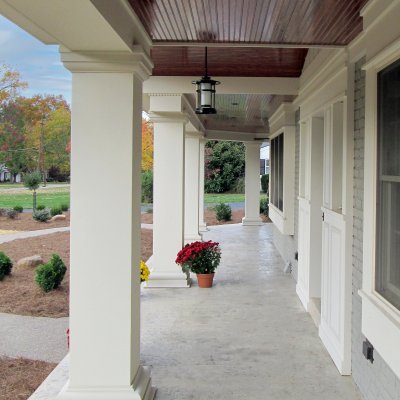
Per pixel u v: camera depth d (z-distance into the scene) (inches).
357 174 157.3
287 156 321.1
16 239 628.1
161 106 278.4
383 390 130.5
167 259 301.6
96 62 134.6
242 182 1214.3
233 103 374.0
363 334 144.6
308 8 132.5
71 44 127.8
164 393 155.9
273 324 225.1
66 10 100.5
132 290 141.4
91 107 137.6
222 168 1219.9
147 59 141.8
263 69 258.1
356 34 153.5
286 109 317.7
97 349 139.7
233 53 228.4
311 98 233.0
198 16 139.5
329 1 128.0
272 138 434.3
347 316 165.8
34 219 802.8
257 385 161.0
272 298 272.2
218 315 240.2
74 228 139.3
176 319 234.2
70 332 140.3
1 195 954.7
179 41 165.3
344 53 166.6
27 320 278.4
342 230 167.6
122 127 137.6
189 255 294.4
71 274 139.7
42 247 568.4
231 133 605.9
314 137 239.0
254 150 639.8
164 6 131.0
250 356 186.1
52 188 956.0
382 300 123.5
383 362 130.6
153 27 149.9
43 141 892.0
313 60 221.5
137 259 147.9
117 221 139.0
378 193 129.0
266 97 339.6
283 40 163.2
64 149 904.3
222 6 131.0
